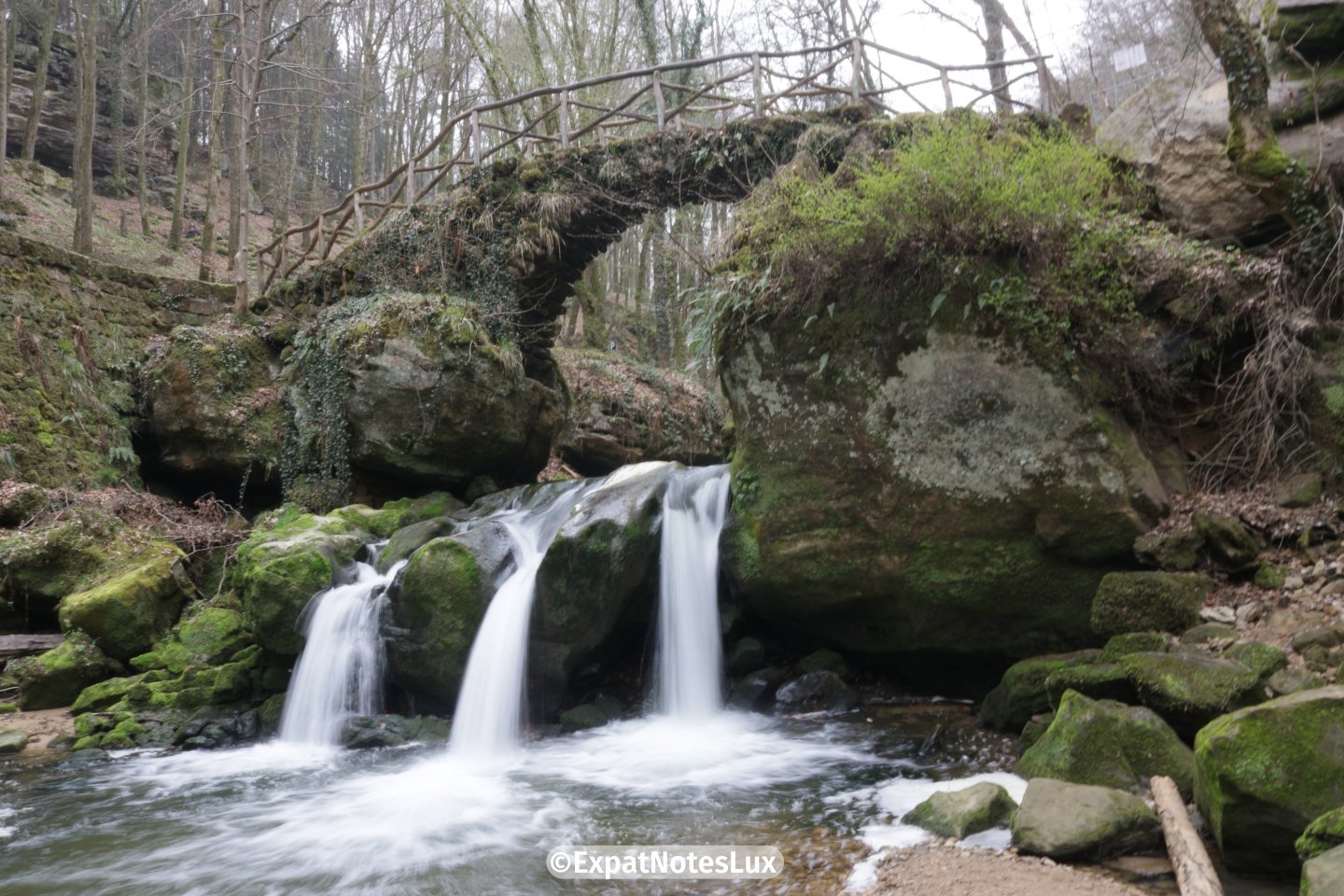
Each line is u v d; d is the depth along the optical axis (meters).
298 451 11.95
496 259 11.85
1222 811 3.87
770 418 7.54
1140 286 6.84
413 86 28.14
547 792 5.82
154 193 28.56
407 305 11.30
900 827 4.77
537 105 18.38
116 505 10.80
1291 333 6.52
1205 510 6.43
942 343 6.80
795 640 8.02
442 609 7.62
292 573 8.27
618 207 11.48
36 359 11.15
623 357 19.83
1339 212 6.39
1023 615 6.68
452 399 11.00
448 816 5.43
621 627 7.99
